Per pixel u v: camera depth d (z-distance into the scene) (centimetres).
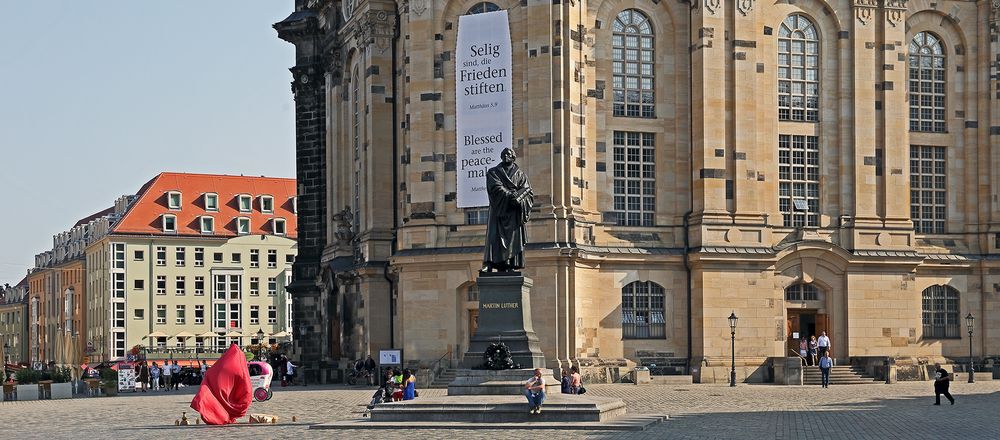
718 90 9425
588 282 9131
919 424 5462
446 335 9225
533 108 9025
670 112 9531
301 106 11988
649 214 9481
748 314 9369
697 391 8162
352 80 10969
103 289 17488
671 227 9481
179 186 17825
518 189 5822
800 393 7912
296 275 11906
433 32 9394
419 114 9394
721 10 9462
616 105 9438
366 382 10056
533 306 8925
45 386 9012
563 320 8875
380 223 10212
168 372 10650
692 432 5078
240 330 17650
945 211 10106
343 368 10675
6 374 9306
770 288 9425
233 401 5972
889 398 7362
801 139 9738
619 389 8406
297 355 11869
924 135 10056
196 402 5931
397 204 10188
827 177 9762
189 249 17538
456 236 9300
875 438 4822
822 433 5038
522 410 5406
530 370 5666
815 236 9612
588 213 9200
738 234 9388
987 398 7325
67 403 8262
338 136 11294
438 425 5359
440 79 9388
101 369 10050
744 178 9438
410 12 9444
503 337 5722
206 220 17738
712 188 9381
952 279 9981
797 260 9562
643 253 9288
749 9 9512
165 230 17450
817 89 9794
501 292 5766
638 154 9469
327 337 11125
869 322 9681
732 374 8844
